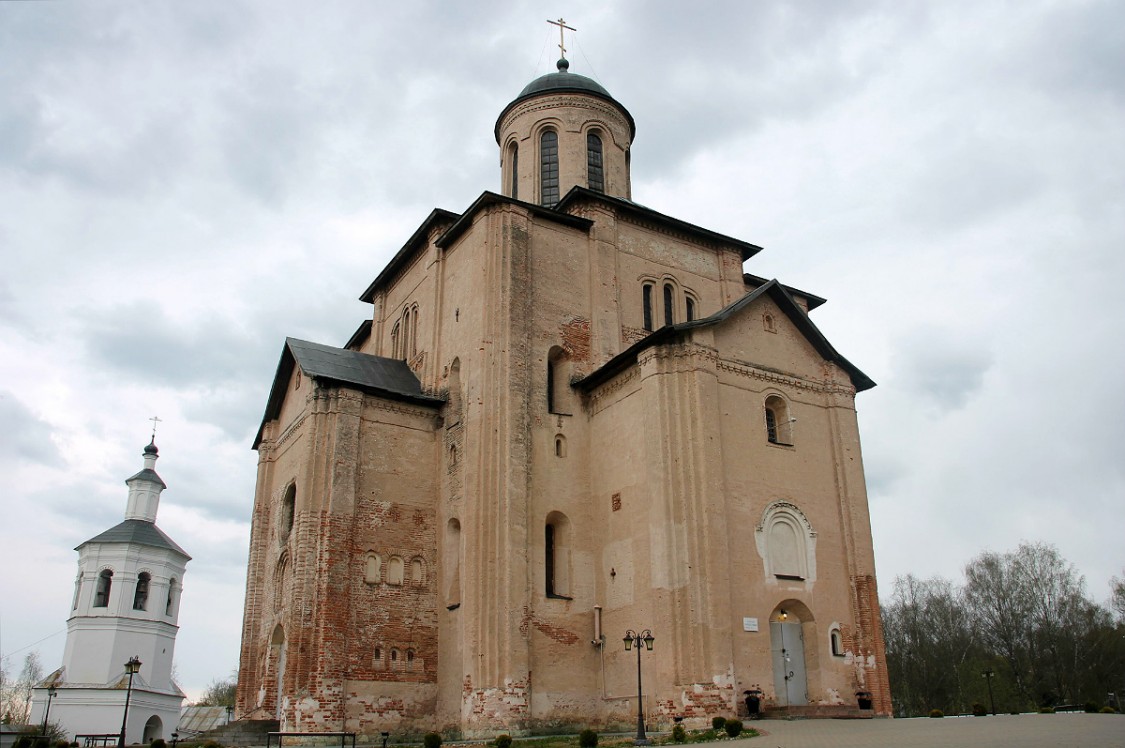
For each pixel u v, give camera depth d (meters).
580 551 27.23
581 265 30.98
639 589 25.05
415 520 29.06
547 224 30.64
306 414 29.75
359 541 27.70
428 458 30.09
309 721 24.97
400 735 26.33
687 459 24.77
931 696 60.84
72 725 52.62
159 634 58.38
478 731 23.98
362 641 26.70
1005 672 55.41
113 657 55.75
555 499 27.34
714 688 22.41
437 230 33.16
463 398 28.98
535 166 37.34
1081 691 52.66
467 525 26.52
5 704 81.62
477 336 28.59
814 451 28.06
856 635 26.45
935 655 61.66
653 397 25.48
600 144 38.12
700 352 25.81
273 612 30.75
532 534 26.45
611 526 26.84
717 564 23.69
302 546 26.98
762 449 26.69
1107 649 53.41
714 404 25.56
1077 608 55.50
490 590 25.34
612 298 30.77
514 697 24.31
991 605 57.47
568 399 29.11
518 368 27.84
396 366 33.09
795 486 27.03
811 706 24.16
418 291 34.34
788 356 28.64
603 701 25.66
